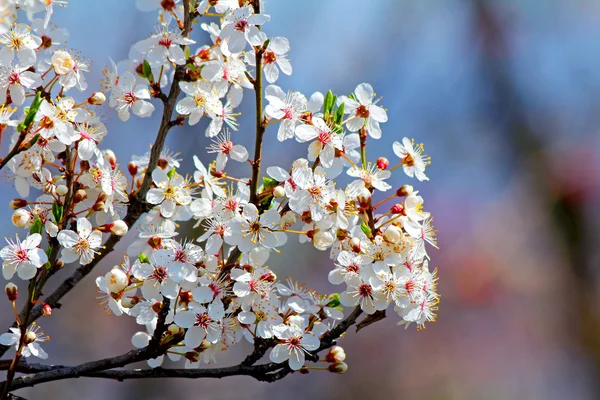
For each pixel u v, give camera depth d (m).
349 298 1.47
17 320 1.45
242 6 1.48
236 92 1.50
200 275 1.46
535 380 3.75
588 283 3.68
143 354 1.45
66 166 1.47
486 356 3.83
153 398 3.13
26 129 1.43
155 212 1.50
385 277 1.46
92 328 3.48
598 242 3.65
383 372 3.80
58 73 1.47
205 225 1.47
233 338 1.47
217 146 1.49
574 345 3.70
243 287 1.46
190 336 1.45
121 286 1.46
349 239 1.48
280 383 3.54
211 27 1.50
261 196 1.47
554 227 3.75
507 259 3.83
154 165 1.49
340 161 1.48
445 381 3.81
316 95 1.49
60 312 3.44
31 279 1.44
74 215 1.47
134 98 1.49
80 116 1.47
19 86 1.46
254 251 1.47
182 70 1.50
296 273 3.34
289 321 1.47
